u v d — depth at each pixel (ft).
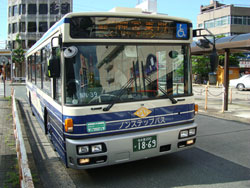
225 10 143.43
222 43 35.09
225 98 37.45
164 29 15.02
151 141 14.08
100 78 13.39
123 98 13.74
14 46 154.92
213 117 33.83
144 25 14.42
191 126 15.55
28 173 8.93
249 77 80.23
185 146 15.47
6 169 15.25
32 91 31.12
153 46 14.73
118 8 16.28
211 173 15.67
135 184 14.23
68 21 12.84
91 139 12.86
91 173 15.78
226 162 17.56
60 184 14.37
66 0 147.64
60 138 14.42
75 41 13.01
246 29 143.74
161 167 16.66
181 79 15.65
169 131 14.62
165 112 14.74
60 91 13.91
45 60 19.80
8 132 23.75
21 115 33.71
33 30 150.20
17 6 151.84
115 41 13.74
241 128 27.35
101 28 13.46
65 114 12.96
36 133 24.91
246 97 58.59
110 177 15.20
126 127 13.61
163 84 14.97
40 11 148.87
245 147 20.88
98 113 12.95
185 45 15.80
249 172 15.84
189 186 13.92
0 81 130.93
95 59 13.34
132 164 17.16
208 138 23.56
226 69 36.60
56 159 18.10
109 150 13.05
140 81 14.29
